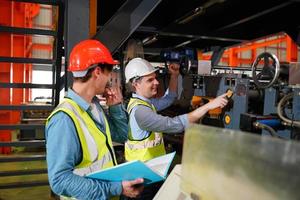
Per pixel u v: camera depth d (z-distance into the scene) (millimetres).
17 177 3791
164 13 3650
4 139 4906
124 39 2289
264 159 543
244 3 3316
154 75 1812
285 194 497
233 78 2182
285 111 1900
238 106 2090
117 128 1589
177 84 3057
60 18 2512
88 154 1136
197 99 2555
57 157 1041
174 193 930
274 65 1905
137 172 1063
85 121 1157
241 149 595
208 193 667
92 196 1029
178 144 2840
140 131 1752
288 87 2016
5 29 2336
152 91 1816
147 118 1592
